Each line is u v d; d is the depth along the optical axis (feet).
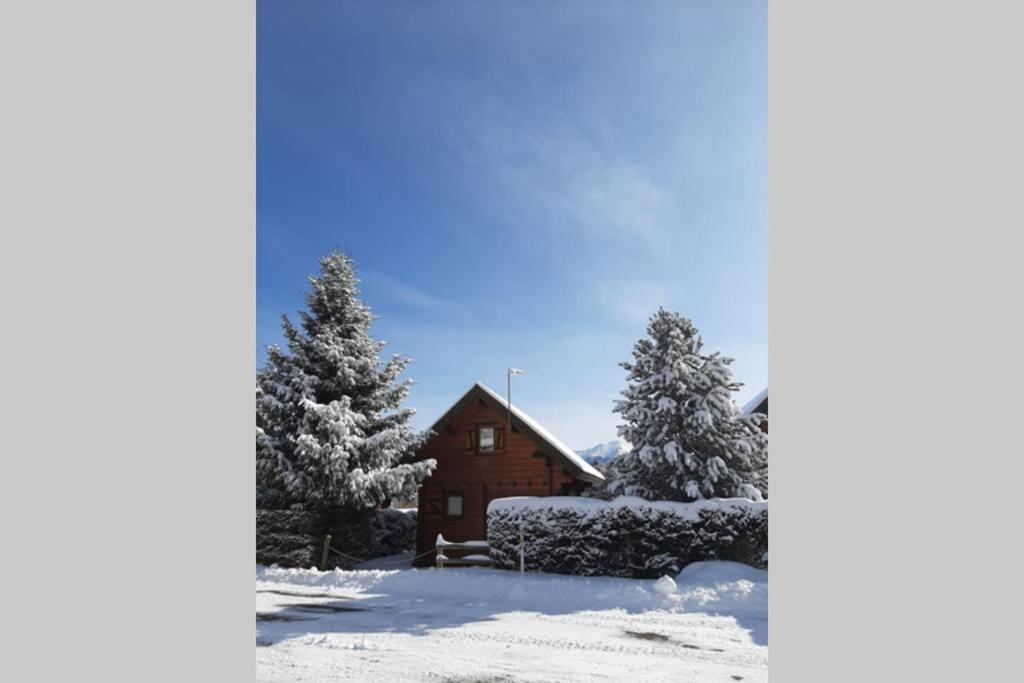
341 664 29.55
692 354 77.71
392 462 79.77
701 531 59.36
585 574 60.03
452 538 86.63
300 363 79.25
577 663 30.04
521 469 85.10
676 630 38.06
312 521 73.31
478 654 31.63
